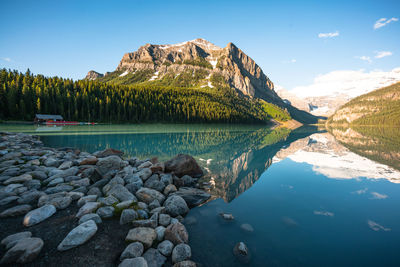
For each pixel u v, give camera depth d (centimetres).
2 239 470
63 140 2525
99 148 1995
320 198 828
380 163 1532
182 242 496
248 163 1562
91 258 431
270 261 443
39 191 744
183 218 653
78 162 1192
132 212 602
